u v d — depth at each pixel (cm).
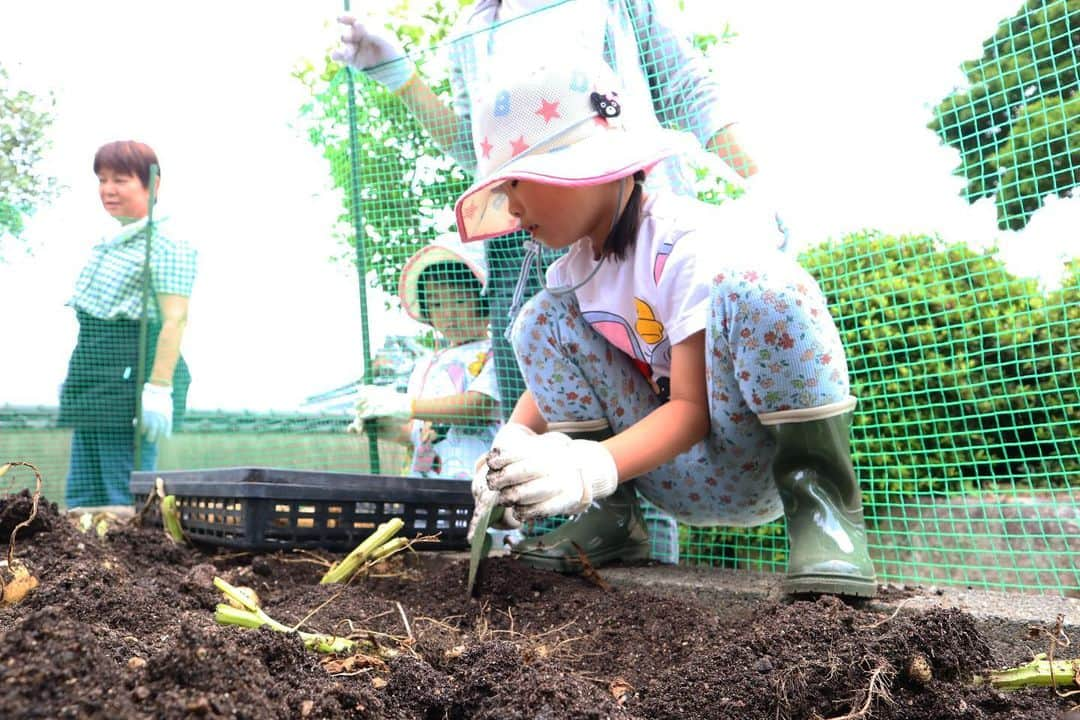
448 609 175
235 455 411
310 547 211
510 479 141
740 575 189
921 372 267
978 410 256
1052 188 251
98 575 137
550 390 203
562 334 198
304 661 103
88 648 81
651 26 245
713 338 163
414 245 309
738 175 232
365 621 157
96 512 272
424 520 229
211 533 220
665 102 249
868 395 271
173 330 416
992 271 252
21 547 171
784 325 155
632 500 213
